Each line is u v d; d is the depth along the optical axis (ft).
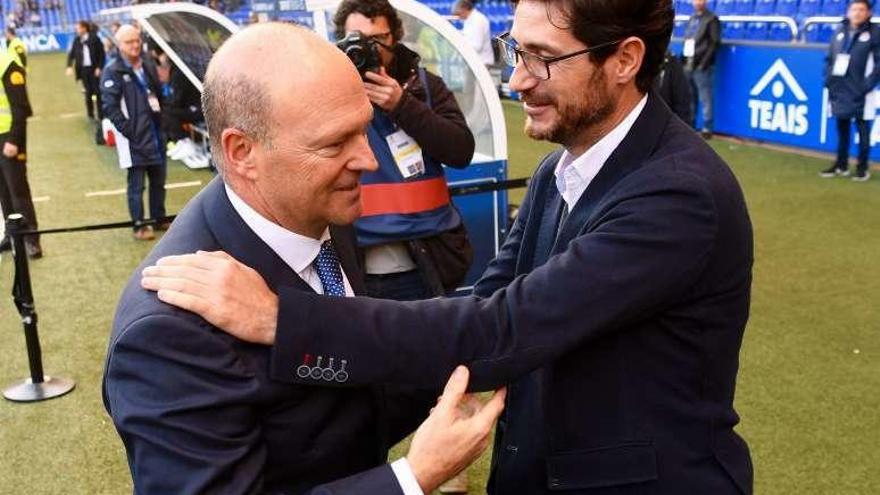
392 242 8.34
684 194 3.88
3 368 13.14
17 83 18.11
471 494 9.46
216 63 3.64
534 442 4.47
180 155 29.76
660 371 4.10
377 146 8.20
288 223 3.87
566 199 4.46
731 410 4.34
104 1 88.84
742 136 29.30
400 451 10.39
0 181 18.42
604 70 3.99
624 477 4.12
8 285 17.13
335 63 3.58
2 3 86.28
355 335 3.69
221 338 3.55
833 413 10.77
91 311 15.56
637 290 3.83
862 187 22.29
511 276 5.17
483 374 3.85
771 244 17.69
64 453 10.64
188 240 3.88
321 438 3.91
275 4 14.80
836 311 13.97
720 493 4.17
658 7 3.95
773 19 28.37
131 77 19.70
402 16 12.81
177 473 3.37
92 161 30.60
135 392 3.44
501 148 13.47
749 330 13.33
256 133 3.55
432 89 8.57
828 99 24.97
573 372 4.21
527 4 4.00
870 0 22.13
